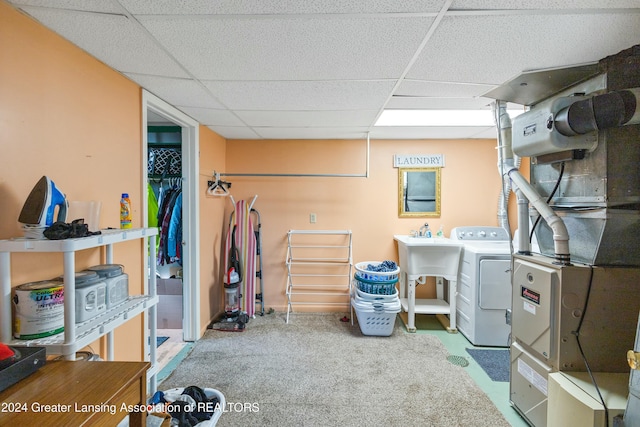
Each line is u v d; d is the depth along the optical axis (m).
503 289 2.77
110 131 1.68
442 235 3.48
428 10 1.16
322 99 2.19
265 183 3.61
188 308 2.87
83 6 1.13
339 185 3.60
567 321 1.51
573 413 1.34
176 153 3.12
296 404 1.97
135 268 1.90
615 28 1.27
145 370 0.94
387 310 2.95
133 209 1.89
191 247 2.85
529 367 1.75
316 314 3.56
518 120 1.83
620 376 1.46
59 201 1.20
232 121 2.81
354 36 1.35
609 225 1.45
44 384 0.83
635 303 1.48
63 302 1.16
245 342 2.86
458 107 2.38
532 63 1.60
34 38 1.23
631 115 1.29
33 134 1.24
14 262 1.16
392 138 3.55
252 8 1.14
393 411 1.91
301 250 3.63
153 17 1.20
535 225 1.93
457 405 1.97
